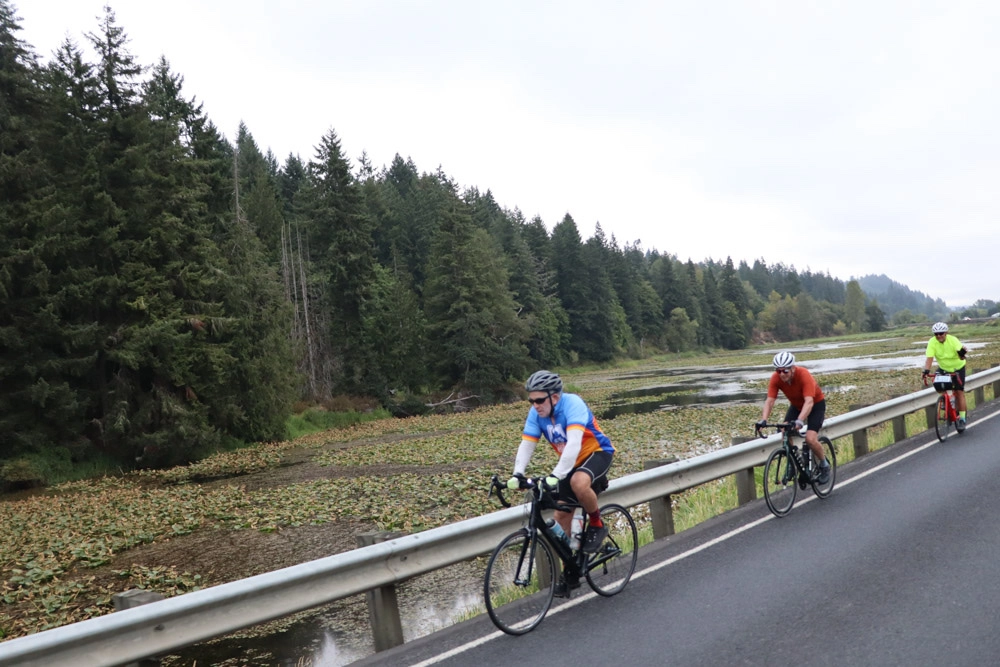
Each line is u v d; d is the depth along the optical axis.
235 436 32.41
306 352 46.69
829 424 10.18
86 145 28.45
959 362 12.20
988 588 5.18
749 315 163.88
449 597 7.95
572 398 5.27
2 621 8.44
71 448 25.67
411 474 18.00
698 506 9.56
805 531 7.19
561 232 102.38
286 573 4.40
